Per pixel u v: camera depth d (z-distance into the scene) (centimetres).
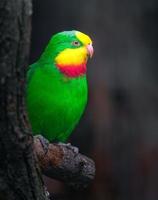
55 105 831
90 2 1462
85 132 1443
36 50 1509
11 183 594
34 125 845
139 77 1468
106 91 1442
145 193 1465
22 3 509
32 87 832
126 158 1455
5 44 512
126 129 1454
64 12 1478
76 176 715
